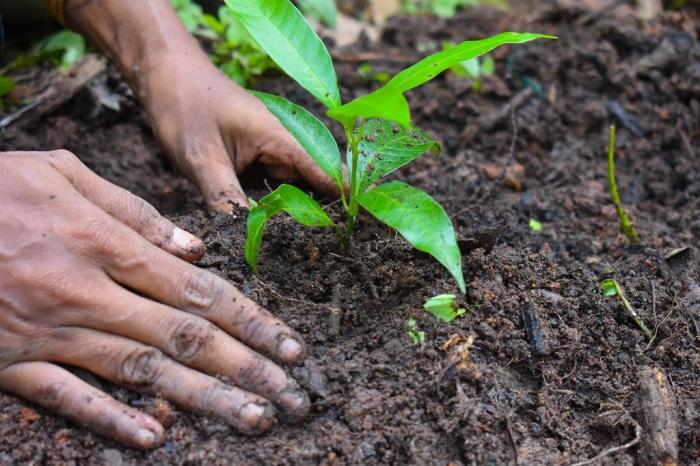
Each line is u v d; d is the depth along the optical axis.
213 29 0.89
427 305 0.60
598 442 0.58
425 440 0.56
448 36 1.02
